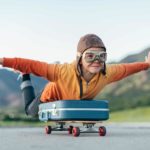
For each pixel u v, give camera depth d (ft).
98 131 8.30
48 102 8.51
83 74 8.21
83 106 8.01
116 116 28.04
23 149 5.53
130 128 13.16
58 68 8.27
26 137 7.93
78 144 6.27
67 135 8.55
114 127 14.06
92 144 6.27
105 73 8.34
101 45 8.04
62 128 8.89
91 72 8.07
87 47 7.98
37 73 8.26
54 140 7.08
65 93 8.34
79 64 8.17
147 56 8.93
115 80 8.61
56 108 8.13
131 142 6.65
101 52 8.02
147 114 27.58
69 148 5.63
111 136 8.20
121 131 10.80
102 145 6.10
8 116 20.44
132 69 8.69
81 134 8.77
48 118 8.45
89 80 8.27
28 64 8.17
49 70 8.23
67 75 8.25
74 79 8.25
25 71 8.21
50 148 5.63
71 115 7.97
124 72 8.61
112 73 8.48
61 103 7.99
